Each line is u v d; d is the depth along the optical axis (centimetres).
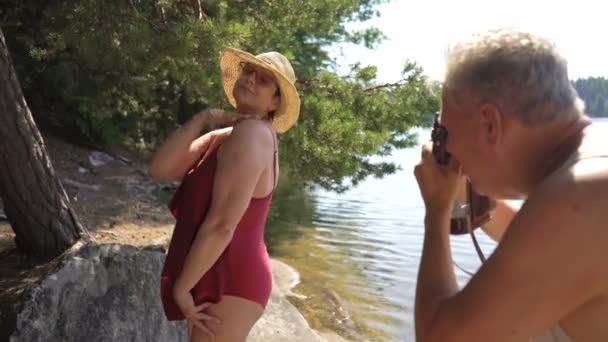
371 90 675
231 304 241
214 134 276
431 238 144
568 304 116
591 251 112
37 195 451
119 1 538
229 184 230
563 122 125
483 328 120
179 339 390
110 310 358
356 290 729
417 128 667
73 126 1296
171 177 271
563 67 125
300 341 502
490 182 134
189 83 598
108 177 1066
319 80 654
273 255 875
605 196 113
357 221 1166
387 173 736
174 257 244
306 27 721
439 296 134
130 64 548
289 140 606
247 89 260
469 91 127
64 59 932
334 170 632
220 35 507
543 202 117
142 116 1339
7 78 437
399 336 596
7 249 483
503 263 118
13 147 440
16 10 989
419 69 650
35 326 330
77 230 472
